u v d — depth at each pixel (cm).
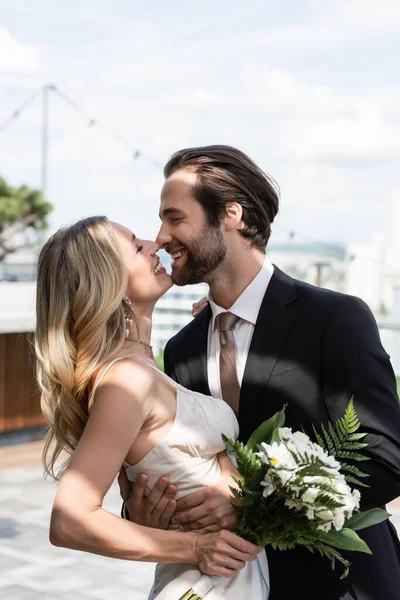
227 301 228
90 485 185
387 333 894
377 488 205
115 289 201
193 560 194
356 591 208
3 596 441
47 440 212
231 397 225
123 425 189
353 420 196
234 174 221
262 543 191
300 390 216
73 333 202
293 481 183
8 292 771
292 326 221
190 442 199
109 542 184
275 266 232
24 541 526
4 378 751
